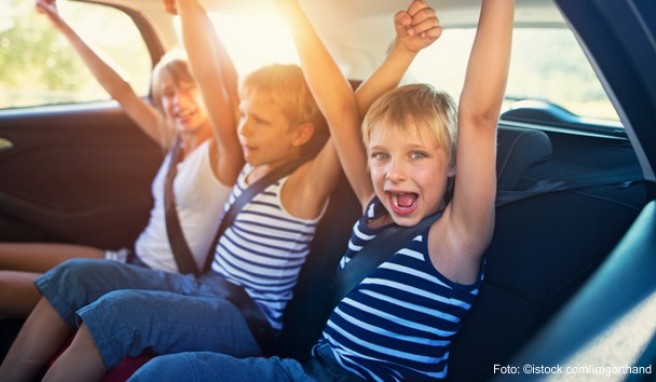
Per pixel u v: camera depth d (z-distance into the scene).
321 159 1.53
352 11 1.74
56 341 1.38
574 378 0.73
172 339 1.31
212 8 1.74
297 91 1.57
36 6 2.01
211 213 1.86
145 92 2.40
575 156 1.37
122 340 1.24
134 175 2.29
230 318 1.42
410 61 1.40
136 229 2.29
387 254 1.27
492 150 1.09
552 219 1.21
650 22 0.85
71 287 1.40
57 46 2.75
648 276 0.90
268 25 1.73
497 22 1.00
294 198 1.58
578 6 0.88
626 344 0.78
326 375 1.23
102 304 1.25
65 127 2.16
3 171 2.06
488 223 1.14
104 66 2.11
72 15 2.05
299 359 1.57
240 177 1.72
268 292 1.58
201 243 1.86
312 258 1.61
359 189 1.45
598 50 0.92
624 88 0.96
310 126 1.62
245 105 1.61
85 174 2.20
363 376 1.21
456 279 1.19
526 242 1.22
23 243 1.90
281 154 1.63
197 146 1.95
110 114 2.26
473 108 1.07
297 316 1.60
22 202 2.07
